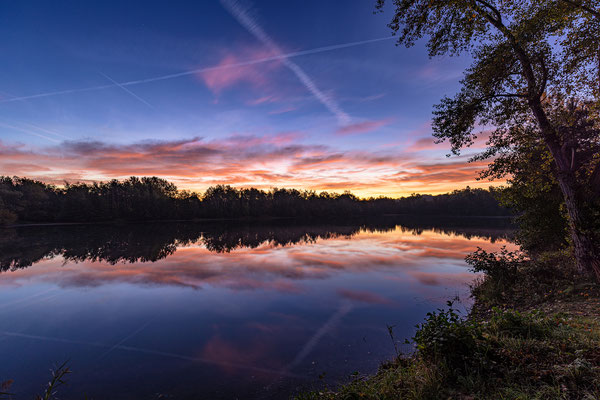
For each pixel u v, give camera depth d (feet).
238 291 49.49
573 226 31.83
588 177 31.89
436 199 544.62
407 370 15.34
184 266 75.36
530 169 37.29
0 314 39.73
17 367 24.54
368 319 32.35
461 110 32.19
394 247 104.94
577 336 15.17
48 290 52.95
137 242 138.72
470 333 14.90
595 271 29.25
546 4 30.25
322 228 244.01
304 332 29.86
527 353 13.83
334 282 53.42
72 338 30.99
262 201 485.56
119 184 377.50
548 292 29.45
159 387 20.67
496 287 35.40
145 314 38.70
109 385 21.17
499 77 31.35
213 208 426.92
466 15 30.22
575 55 30.58
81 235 177.06
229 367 23.12
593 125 31.65
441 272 58.39
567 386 11.05
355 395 13.33
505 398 10.73
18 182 341.21
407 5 29.94
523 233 51.85
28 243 134.51
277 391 18.97
